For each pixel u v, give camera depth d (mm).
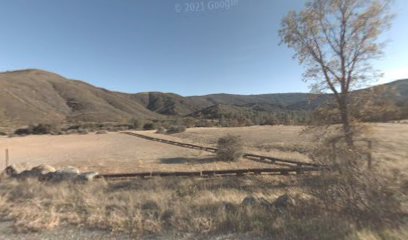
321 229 6652
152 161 28250
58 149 44906
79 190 12719
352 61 19375
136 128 116438
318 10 19844
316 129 19000
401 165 11414
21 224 7980
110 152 38125
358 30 19391
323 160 8375
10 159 33469
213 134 63531
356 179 7453
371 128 17266
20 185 14078
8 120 148875
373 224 6613
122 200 10414
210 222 7484
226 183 16562
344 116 18391
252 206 8523
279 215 7766
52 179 16453
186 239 6742
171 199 10195
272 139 46375
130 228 7449
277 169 19156
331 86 19391
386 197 7133
